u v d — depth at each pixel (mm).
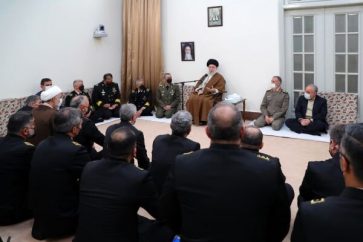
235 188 1491
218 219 1492
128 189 1983
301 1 6062
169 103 7234
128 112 3248
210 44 7082
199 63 7277
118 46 7910
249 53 6664
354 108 5715
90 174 2074
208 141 5527
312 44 6121
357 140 1074
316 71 6156
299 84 6352
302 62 6262
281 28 6270
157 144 2758
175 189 1593
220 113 1562
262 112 6273
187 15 7270
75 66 6988
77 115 2730
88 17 7176
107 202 1980
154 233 2344
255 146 2316
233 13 6727
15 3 5898
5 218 2973
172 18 7469
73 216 2697
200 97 6590
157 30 7547
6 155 2906
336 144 2184
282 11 6227
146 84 7797
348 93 5840
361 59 5738
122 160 2092
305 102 5777
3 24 5758
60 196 2643
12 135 2967
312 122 5645
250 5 6520
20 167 2932
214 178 1514
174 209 1661
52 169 2605
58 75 6684
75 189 2719
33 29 6207
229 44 6863
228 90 6996
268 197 1503
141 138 3191
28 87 6203
